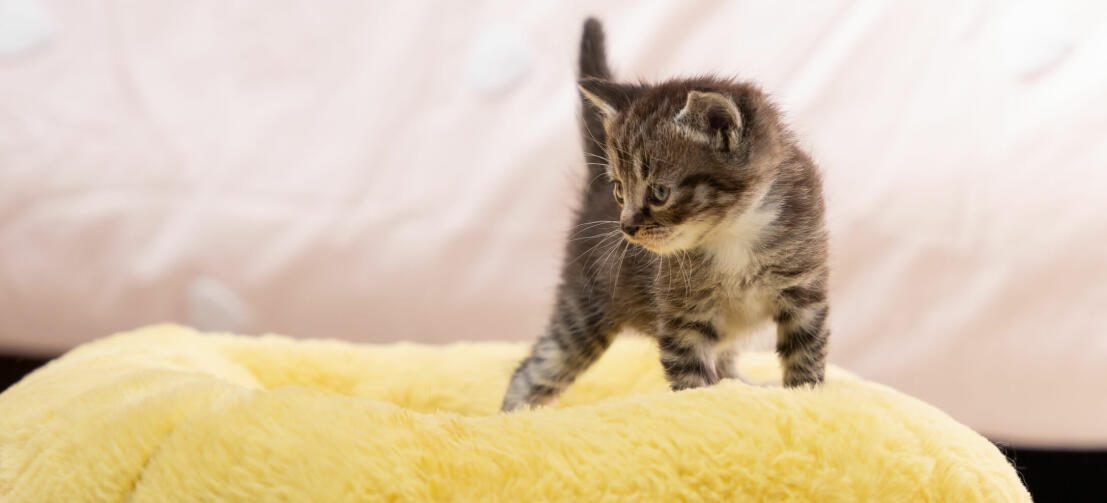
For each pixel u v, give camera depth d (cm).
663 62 114
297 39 117
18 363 114
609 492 74
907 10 111
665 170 83
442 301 113
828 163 109
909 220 107
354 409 76
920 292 107
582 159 104
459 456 74
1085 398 104
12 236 111
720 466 75
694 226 84
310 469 73
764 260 85
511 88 116
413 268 112
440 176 114
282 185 113
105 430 77
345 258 112
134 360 88
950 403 106
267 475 73
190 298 112
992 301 105
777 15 114
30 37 115
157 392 79
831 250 96
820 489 75
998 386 105
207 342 96
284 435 74
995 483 76
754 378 95
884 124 110
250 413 75
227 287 112
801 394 78
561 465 74
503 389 96
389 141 115
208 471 74
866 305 107
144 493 75
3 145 112
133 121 114
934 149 108
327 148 115
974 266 106
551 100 115
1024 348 105
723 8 114
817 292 86
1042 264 104
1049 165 105
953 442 77
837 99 111
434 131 115
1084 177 104
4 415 83
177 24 118
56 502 76
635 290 90
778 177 85
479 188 113
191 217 112
